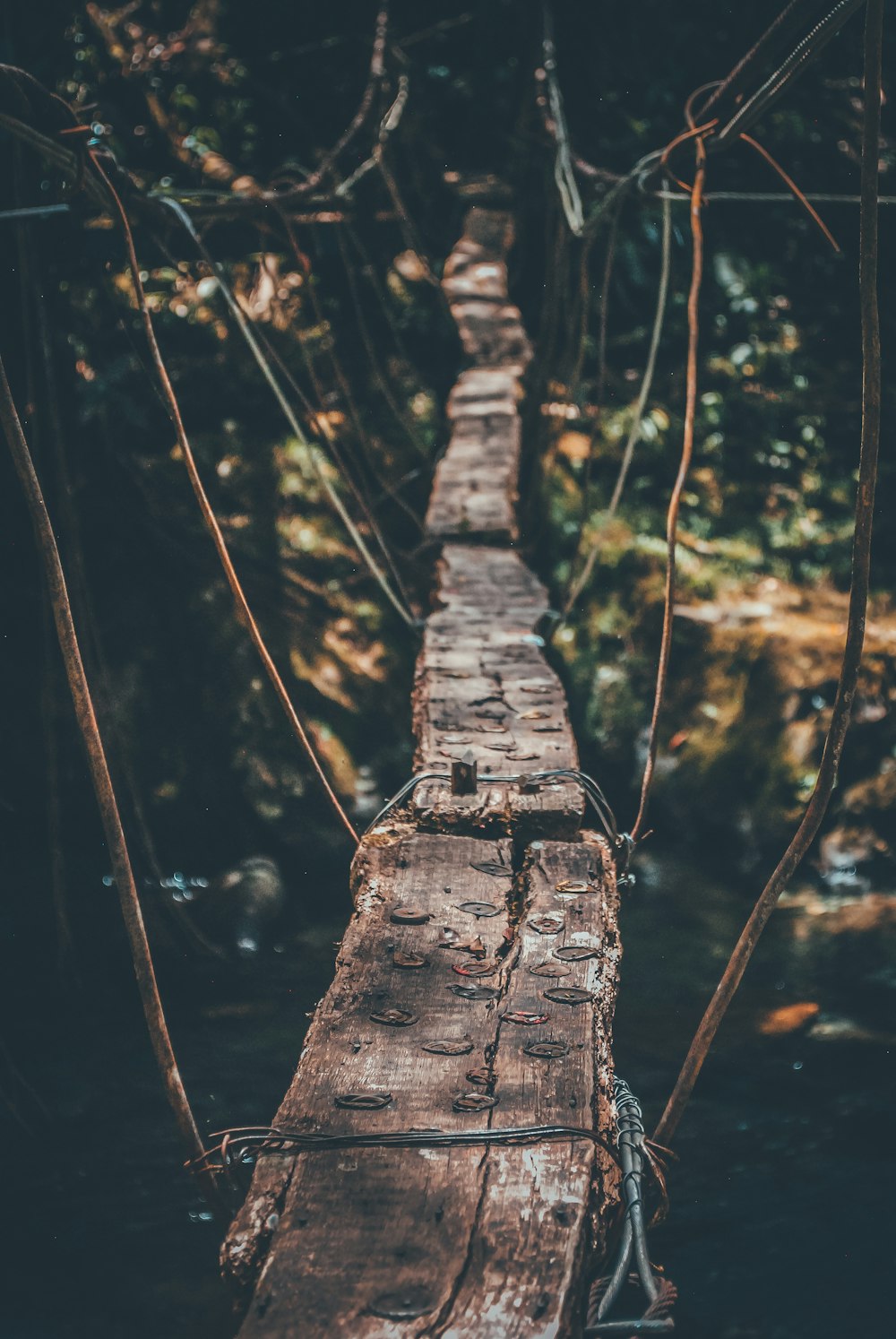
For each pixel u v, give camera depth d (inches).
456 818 118.7
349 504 325.1
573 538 321.7
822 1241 153.5
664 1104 183.6
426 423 343.6
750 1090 188.7
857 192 386.6
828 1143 175.0
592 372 367.2
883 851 278.5
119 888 74.9
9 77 92.4
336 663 299.6
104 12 386.9
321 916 257.6
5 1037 200.4
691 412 111.2
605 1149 72.1
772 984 225.3
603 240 366.6
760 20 399.9
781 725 293.1
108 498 296.0
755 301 377.7
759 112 109.9
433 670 163.3
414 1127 72.0
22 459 71.0
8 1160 168.7
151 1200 160.7
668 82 397.4
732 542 336.5
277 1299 58.6
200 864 266.4
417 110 395.5
